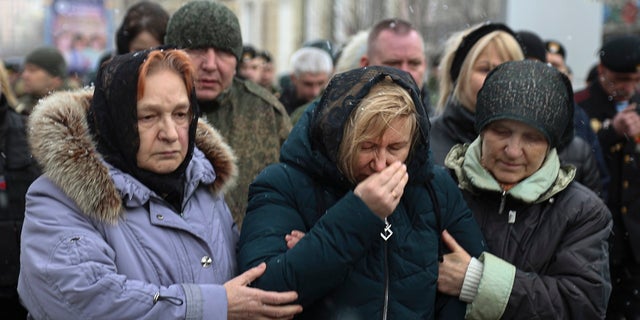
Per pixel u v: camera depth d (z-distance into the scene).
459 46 3.74
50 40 21.81
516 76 2.64
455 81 3.78
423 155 2.36
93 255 2.07
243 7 32.66
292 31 30.67
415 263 2.34
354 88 2.29
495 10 17.88
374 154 2.24
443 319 2.48
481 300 2.43
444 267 2.47
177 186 2.31
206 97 3.62
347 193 2.23
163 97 2.21
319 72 6.84
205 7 3.56
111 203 2.15
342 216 2.17
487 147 2.68
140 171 2.25
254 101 3.79
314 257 2.16
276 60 31.78
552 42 6.29
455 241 2.53
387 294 2.30
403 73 2.35
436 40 18.08
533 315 2.44
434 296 2.39
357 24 20.38
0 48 50.34
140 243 2.20
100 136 2.26
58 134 2.15
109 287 2.04
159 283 2.19
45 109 2.21
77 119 2.20
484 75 3.48
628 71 5.07
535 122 2.56
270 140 3.73
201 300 2.12
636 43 5.09
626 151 4.41
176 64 2.29
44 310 2.08
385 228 2.30
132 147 2.21
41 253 2.09
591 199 2.68
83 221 2.15
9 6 50.53
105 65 2.26
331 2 22.36
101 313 2.03
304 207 2.36
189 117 2.34
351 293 2.28
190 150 2.35
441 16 18.69
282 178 2.40
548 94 2.60
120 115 2.20
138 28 4.17
